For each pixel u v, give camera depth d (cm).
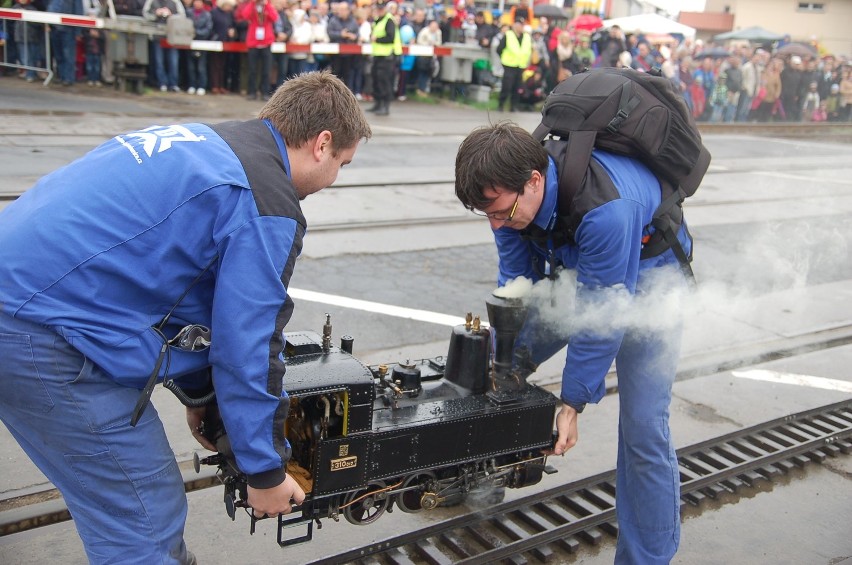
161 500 219
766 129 2131
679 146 262
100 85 1446
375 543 319
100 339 199
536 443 291
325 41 1584
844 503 399
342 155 231
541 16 1888
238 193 203
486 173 246
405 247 743
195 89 1516
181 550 230
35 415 203
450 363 298
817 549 359
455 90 1908
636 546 296
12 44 1411
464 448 273
